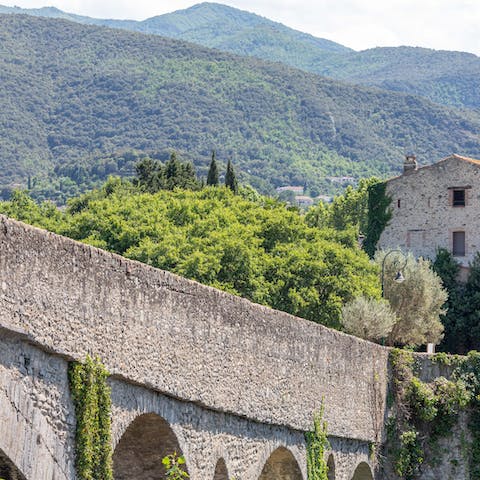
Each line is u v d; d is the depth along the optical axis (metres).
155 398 30.09
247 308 36.94
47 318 24.16
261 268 73.56
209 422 34.06
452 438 58.72
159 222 81.25
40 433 23.86
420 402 58.00
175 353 30.97
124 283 27.89
